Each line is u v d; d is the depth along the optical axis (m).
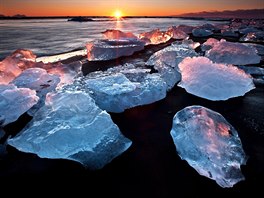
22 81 1.69
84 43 5.25
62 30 9.88
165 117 1.45
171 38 5.62
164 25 13.98
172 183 0.89
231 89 1.70
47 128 1.06
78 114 1.14
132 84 1.63
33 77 1.75
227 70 1.84
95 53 3.18
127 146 1.10
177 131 1.14
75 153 0.96
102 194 0.84
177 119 1.20
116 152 1.04
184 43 3.94
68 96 1.25
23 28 11.31
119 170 0.96
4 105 1.30
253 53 2.77
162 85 1.74
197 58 2.04
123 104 1.53
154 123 1.38
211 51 2.95
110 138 1.06
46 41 5.63
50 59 3.36
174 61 2.41
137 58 3.28
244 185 0.86
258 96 1.77
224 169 0.89
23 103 1.35
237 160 0.95
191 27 7.21
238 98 1.73
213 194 0.83
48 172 0.95
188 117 1.15
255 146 1.11
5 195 0.84
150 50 3.91
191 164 0.96
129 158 1.04
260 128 1.29
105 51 3.20
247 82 1.79
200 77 1.81
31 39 6.05
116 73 1.96
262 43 4.59
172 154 1.07
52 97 1.29
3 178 0.92
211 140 1.00
